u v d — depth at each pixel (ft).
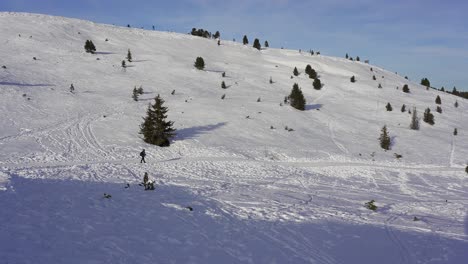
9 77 174.70
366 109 232.94
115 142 117.91
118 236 42.98
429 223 64.39
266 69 309.01
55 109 143.64
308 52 420.77
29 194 57.98
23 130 116.37
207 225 51.57
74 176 79.66
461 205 84.64
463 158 152.56
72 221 46.39
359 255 45.47
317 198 79.56
